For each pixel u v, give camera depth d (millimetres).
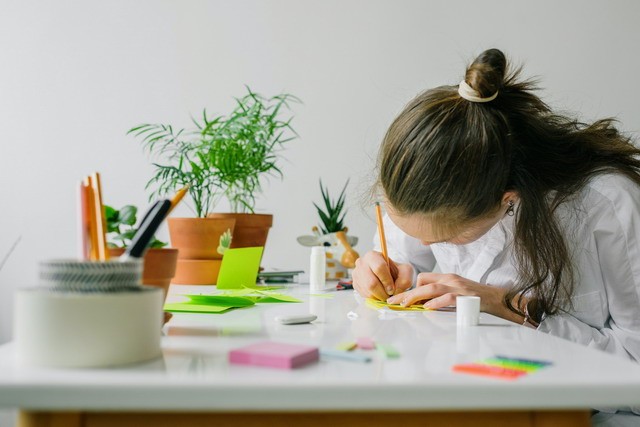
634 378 380
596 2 2100
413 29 2076
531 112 958
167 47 2020
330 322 655
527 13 2092
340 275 1461
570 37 2100
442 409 369
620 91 2104
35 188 1964
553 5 2094
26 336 392
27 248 1953
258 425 387
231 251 1064
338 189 2051
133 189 1988
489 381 368
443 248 1275
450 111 835
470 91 838
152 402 350
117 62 2002
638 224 966
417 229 882
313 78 2055
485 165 814
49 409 354
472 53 2084
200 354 450
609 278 1003
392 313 751
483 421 390
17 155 1961
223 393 352
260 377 371
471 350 483
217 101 2033
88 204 491
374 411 390
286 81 2049
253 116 1335
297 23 2053
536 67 2092
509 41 2090
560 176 983
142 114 2006
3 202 1954
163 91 2016
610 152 1063
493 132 826
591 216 989
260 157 1334
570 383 365
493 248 1172
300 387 354
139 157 1993
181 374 378
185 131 2018
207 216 1276
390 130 899
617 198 982
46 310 389
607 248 987
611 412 847
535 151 967
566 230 1000
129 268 424
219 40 2035
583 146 1038
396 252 1481
